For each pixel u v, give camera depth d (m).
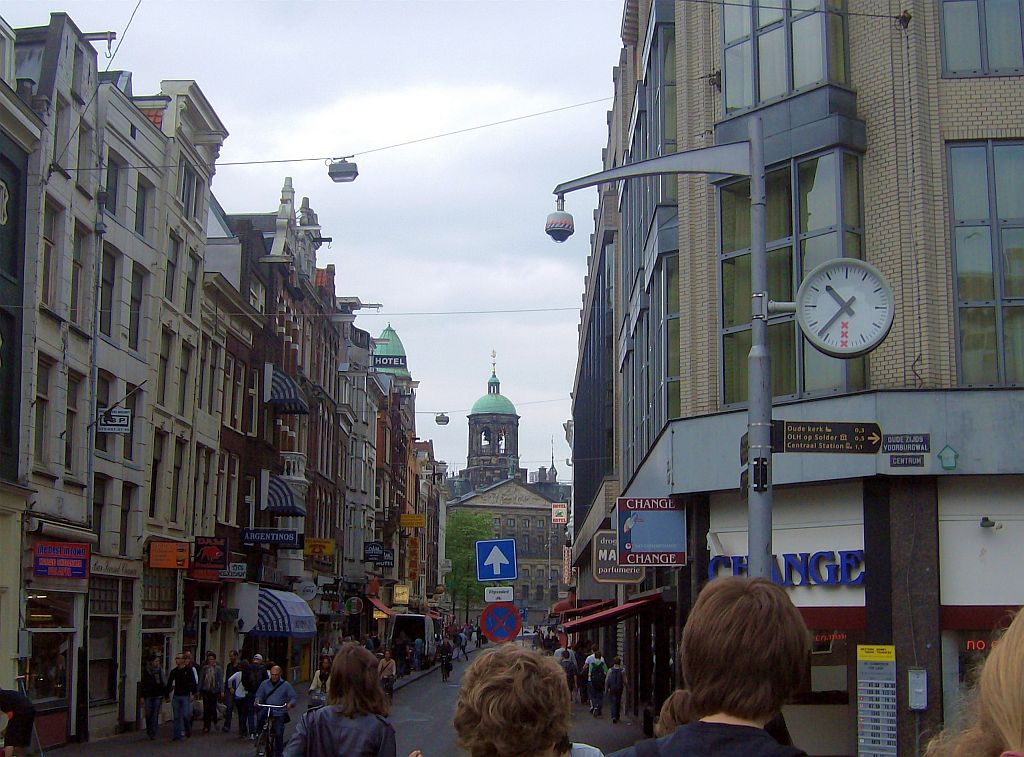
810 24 18.86
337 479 58.75
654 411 24.36
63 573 24.47
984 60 17.97
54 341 25.42
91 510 27.08
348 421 61.16
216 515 36.47
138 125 29.98
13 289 23.78
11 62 24.44
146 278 30.67
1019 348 17.34
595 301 47.69
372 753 6.54
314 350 52.97
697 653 3.32
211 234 41.56
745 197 19.78
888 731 16.72
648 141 26.70
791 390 18.73
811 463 17.81
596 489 46.31
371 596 66.69
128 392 29.34
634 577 24.77
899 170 17.81
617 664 31.31
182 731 26.47
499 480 189.38
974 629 16.83
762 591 3.40
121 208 29.14
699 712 3.33
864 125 18.30
